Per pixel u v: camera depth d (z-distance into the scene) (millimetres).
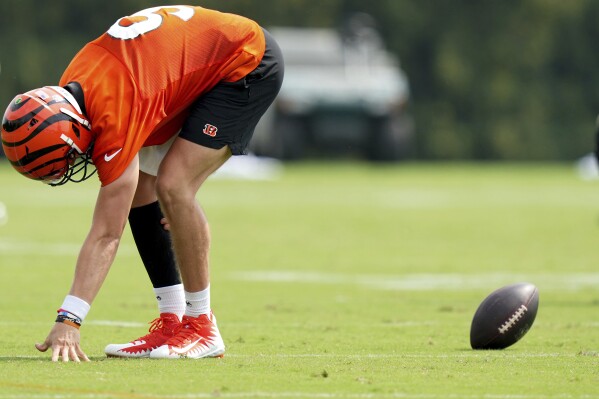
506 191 90188
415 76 187000
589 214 69438
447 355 23891
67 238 52500
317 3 178500
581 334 27516
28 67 160625
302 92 112688
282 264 44344
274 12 175125
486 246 51625
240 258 46219
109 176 22203
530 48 189750
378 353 24328
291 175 107375
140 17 22938
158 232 24016
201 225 23125
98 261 22406
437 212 70125
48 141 21688
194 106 23141
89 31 168500
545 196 84938
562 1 191000
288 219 64312
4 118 21906
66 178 22453
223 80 23062
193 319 23438
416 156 183500
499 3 189125
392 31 185625
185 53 22734
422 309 32531
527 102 189000
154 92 22297
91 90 22016
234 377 20656
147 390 19250
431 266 44156
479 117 187125
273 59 23641
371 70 119625
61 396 18656
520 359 23219
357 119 114188
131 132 22078
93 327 28047
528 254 48531
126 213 22438
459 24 187625
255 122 23609
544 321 29953
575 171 131875
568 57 193875
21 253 46188
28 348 24297
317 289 37156
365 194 84938
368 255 47781
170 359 22969
